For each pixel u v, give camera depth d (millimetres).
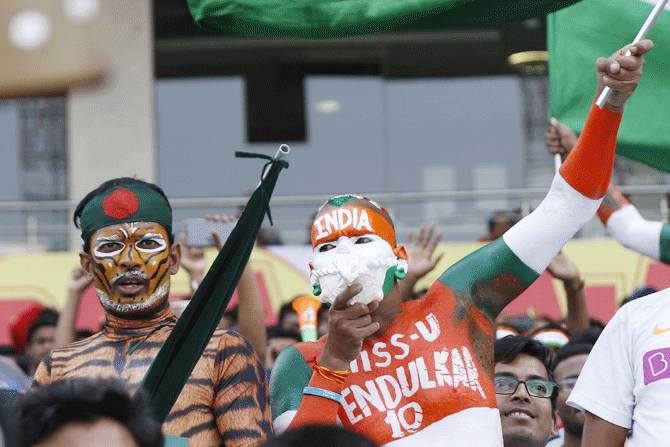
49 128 14445
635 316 3654
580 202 3436
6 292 11242
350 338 3100
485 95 15484
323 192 15297
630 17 5129
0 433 1598
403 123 15469
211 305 3146
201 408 3221
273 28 4559
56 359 3451
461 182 15250
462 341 3430
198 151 15336
